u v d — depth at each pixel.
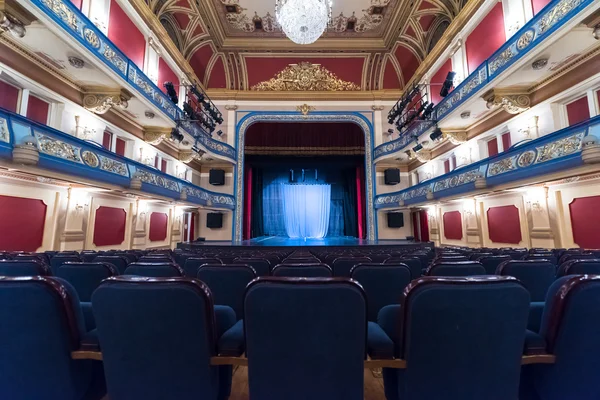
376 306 2.47
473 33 9.33
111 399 1.32
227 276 2.45
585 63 6.43
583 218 6.61
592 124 5.29
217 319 1.71
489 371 1.20
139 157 10.28
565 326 1.21
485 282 1.15
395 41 12.81
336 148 17.12
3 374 1.26
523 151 6.83
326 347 1.19
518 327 1.18
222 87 14.73
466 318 1.16
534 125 7.75
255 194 19.61
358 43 13.09
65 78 7.14
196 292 1.20
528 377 1.45
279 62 14.17
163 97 9.54
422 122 11.31
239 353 1.30
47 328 1.26
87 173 6.34
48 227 6.81
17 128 4.89
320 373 1.21
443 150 11.92
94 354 1.31
